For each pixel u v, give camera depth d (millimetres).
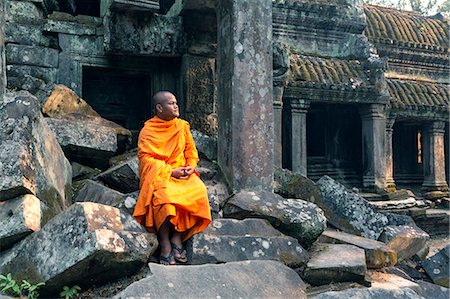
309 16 11633
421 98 12508
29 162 4254
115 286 3816
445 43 14031
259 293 3715
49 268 3584
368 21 13500
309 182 6812
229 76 6195
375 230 6406
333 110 12805
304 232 4910
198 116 8672
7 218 3941
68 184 5645
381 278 4832
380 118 11469
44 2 8688
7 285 3531
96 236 3543
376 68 11391
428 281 5512
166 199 4035
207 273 3746
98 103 9477
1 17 5469
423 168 14266
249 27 6156
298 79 10531
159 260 4121
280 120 9656
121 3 7578
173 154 4465
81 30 8453
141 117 9805
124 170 5797
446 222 11062
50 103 6840
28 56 8031
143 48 8273
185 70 8617
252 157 6016
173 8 8953
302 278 4367
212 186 6129
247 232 4590
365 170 11680
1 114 4422
